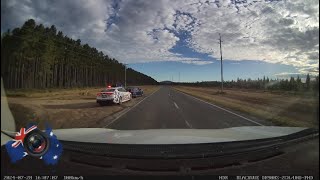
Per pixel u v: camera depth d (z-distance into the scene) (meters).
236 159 3.15
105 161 3.02
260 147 3.25
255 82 89.38
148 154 2.95
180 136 3.63
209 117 16.88
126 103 30.28
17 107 11.09
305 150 3.46
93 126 13.14
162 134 3.83
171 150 2.97
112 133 3.94
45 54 64.19
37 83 60.81
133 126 13.14
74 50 92.06
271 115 17.38
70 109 22.09
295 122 13.36
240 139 3.34
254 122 14.59
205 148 3.04
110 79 141.12
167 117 16.83
